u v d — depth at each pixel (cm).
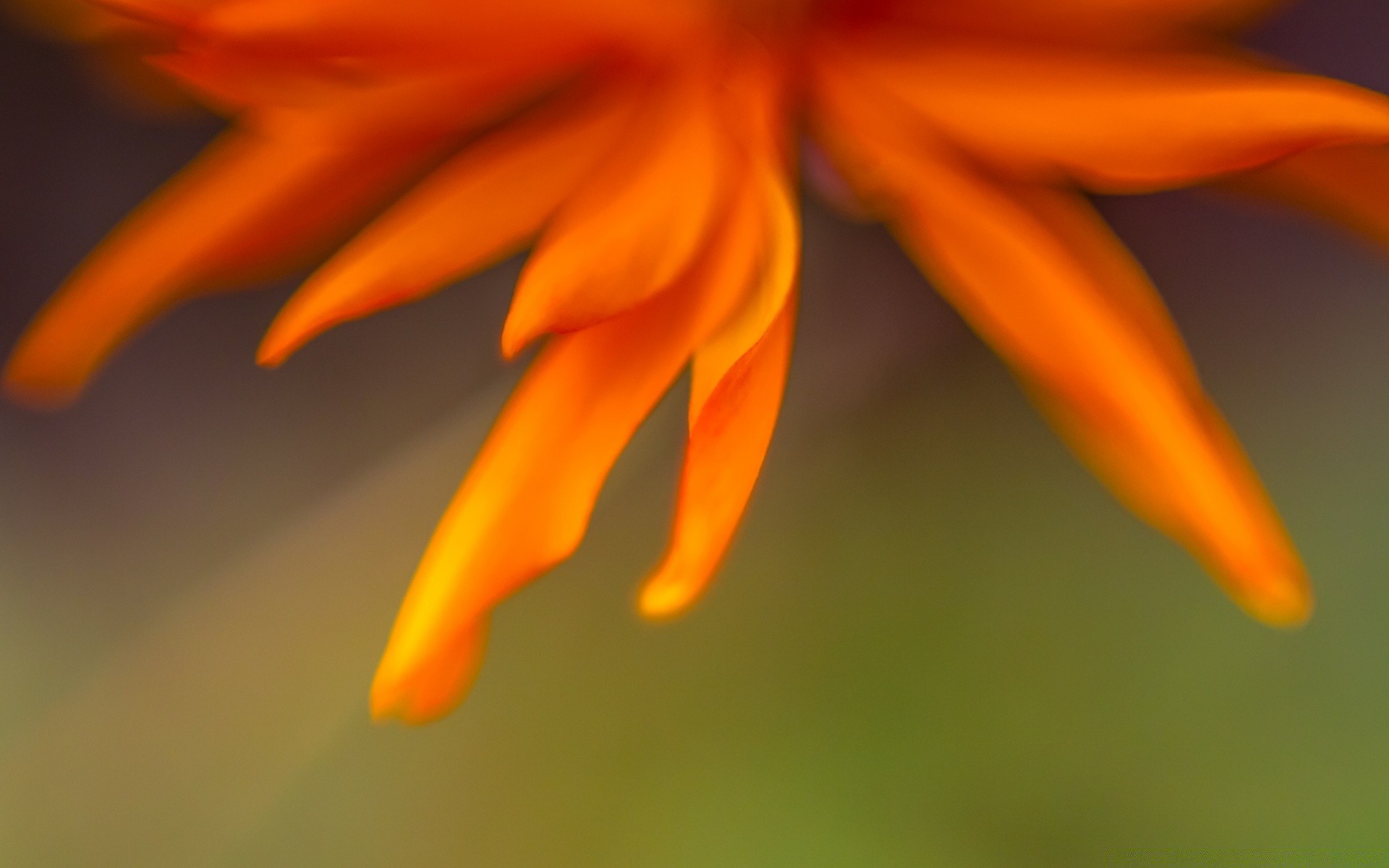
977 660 30
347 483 34
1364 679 29
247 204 25
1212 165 23
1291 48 29
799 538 31
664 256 24
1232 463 24
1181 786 29
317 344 34
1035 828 29
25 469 35
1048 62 24
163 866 32
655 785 31
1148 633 29
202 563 35
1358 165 24
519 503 23
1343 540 29
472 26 24
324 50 23
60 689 34
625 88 24
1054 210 24
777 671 31
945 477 31
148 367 35
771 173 23
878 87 24
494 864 31
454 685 24
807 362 30
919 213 24
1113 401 24
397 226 24
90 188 34
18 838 33
